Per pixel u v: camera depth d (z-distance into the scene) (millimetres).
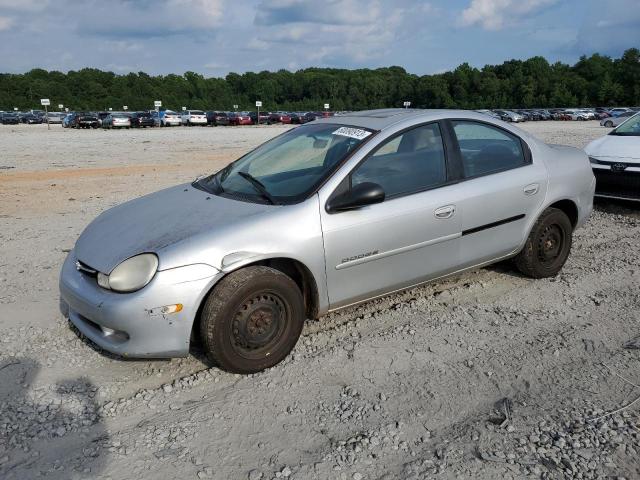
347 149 4109
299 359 3848
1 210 8797
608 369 3688
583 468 2768
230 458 2883
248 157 4781
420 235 4215
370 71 166375
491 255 4773
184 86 132375
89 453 2914
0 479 2727
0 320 4480
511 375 3648
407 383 3566
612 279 5324
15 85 119375
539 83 110812
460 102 115938
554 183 5090
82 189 10922
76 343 4098
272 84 138375
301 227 3719
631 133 8523
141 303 3336
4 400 3393
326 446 2975
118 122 45688
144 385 3578
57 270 5695
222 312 3441
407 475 2746
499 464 2807
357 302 4156
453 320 4434
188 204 4074
